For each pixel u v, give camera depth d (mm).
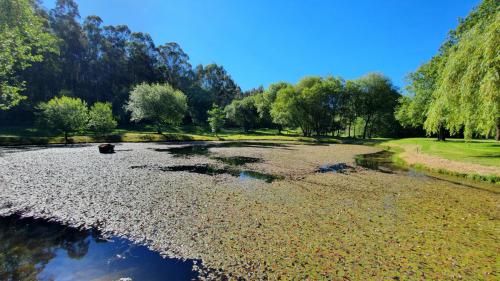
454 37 44906
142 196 14281
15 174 19594
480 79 20828
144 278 6879
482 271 7484
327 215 11891
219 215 11539
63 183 17016
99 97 107125
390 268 7516
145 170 22312
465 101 21875
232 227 10242
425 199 15016
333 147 53812
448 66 23750
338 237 9539
